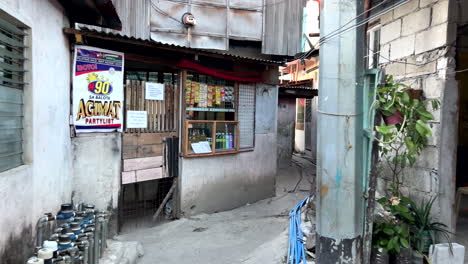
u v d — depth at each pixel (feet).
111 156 19.22
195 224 22.04
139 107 20.97
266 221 22.18
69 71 16.94
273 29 29.01
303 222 15.66
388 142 10.60
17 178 10.82
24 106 12.03
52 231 13.76
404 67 15.24
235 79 26.02
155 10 25.38
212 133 25.00
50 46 14.29
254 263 14.28
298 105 60.64
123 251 15.81
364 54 10.66
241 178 27.61
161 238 19.44
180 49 20.52
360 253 10.64
